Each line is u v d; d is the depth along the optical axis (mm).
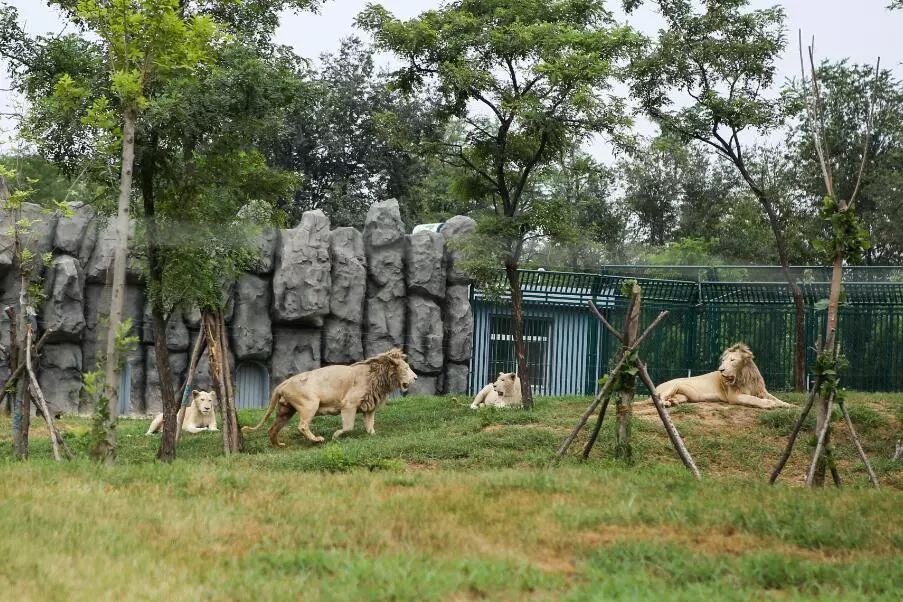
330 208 42812
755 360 27562
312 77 20469
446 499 11375
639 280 27594
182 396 18688
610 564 9102
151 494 11609
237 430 18172
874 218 38438
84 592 7715
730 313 27969
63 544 9102
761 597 8328
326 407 19234
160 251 17188
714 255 39281
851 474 16875
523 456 16109
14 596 7566
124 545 9227
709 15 23859
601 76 19703
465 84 20203
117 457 17469
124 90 14336
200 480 12484
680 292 28094
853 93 39438
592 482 12836
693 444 17641
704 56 23672
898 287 26594
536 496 11820
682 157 22781
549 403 21438
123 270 14633
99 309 25516
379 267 27219
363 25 20844
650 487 12547
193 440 19812
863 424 19344
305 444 19031
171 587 8016
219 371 18125
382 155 45000
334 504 11094
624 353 15078
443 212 43156
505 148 21234
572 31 19891
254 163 19172
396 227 27516
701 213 44625
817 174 40000
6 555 8602
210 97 17078
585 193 42344
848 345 26875
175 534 9758
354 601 7723
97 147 16375
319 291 26172
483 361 28188
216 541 9672
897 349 26625
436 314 27484
